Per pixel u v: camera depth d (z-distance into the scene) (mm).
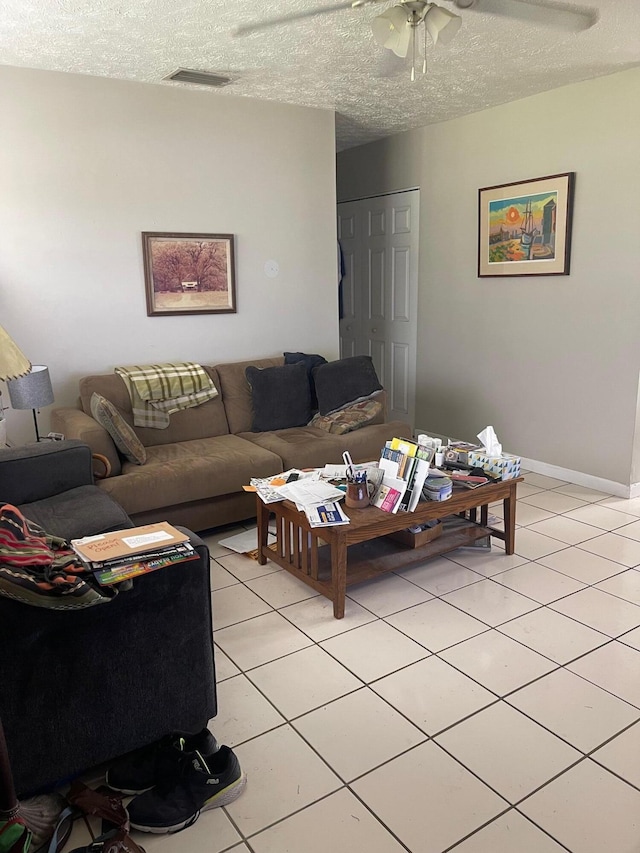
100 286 3814
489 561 3107
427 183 4980
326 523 2533
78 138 3609
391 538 3109
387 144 5301
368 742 1914
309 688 2166
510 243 4371
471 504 2914
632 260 3705
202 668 1868
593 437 4082
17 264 3561
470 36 2984
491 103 4250
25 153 3484
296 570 2861
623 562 3078
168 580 1748
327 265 4648
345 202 5918
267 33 2900
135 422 3662
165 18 2730
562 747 1880
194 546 1798
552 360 4250
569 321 4102
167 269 4004
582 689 2137
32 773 1652
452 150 4715
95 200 3717
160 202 3922
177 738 1826
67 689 1658
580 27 2840
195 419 3896
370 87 3852
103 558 1653
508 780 1760
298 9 2656
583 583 2871
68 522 2549
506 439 4676
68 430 3326
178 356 4156
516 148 4246
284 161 4316
